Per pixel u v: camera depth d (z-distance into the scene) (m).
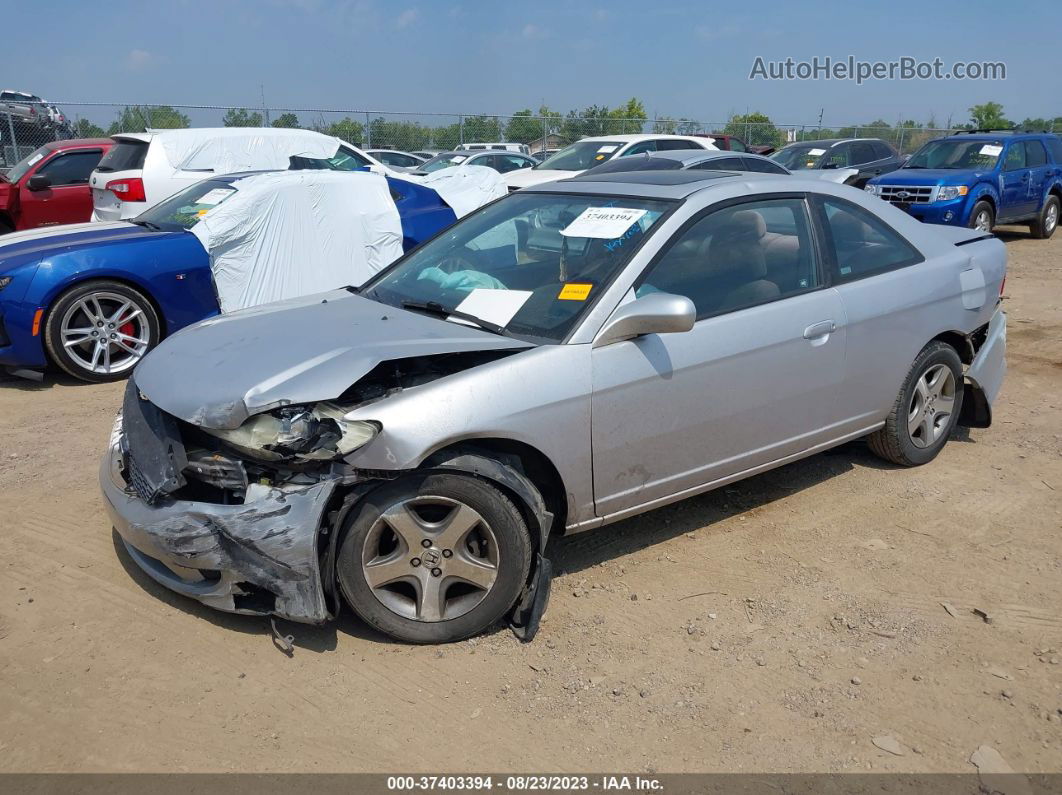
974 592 3.74
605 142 14.72
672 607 3.61
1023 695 3.07
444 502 3.17
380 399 3.21
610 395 3.47
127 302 6.88
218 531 3.08
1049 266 12.56
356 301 4.14
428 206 8.88
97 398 6.45
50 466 5.03
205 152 10.58
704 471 3.90
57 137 18.62
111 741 2.79
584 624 3.47
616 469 3.59
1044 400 6.32
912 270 4.62
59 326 6.58
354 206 7.92
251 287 7.47
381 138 24.33
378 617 3.24
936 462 5.13
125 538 3.33
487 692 3.06
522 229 4.17
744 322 3.86
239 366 3.31
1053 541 4.19
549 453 3.36
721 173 4.41
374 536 3.18
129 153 10.53
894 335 4.50
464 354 3.50
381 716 2.93
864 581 3.83
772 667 3.22
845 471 5.00
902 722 2.93
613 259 3.70
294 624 3.42
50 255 6.60
